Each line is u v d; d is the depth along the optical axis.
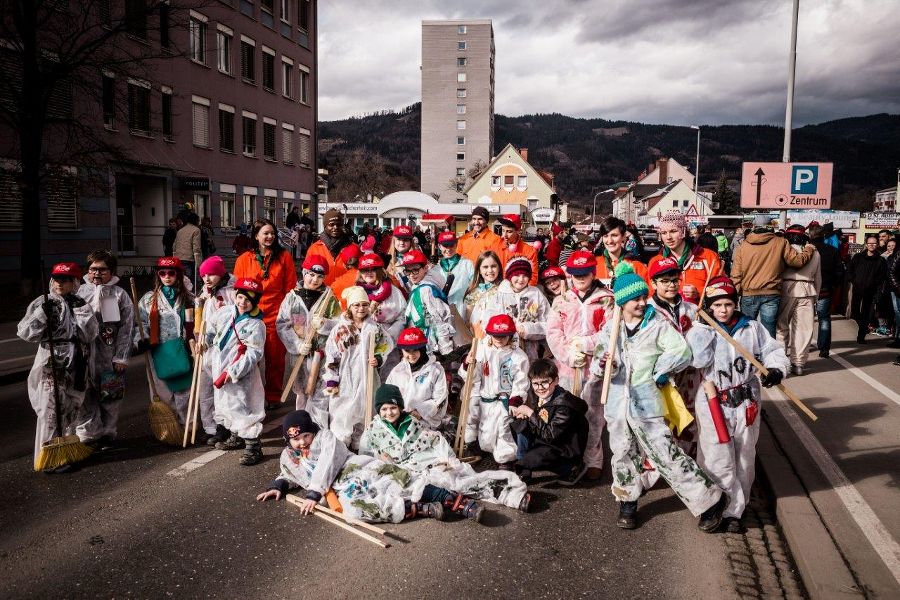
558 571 4.06
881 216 39.72
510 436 5.66
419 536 4.53
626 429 4.59
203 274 6.39
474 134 110.69
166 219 26.28
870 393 7.71
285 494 5.19
